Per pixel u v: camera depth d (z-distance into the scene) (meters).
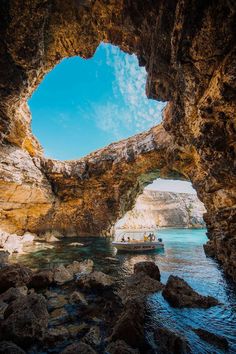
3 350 5.80
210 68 7.30
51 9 9.28
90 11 9.88
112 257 19.84
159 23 8.38
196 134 10.48
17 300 8.16
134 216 73.69
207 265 16.31
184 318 8.20
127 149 27.33
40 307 8.14
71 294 10.23
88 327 7.59
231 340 6.88
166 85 11.04
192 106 9.60
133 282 11.33
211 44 6.58
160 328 7.07
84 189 32.75
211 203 15.93
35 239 31.06
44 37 10.31
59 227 35.31
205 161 11.05
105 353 6.17
